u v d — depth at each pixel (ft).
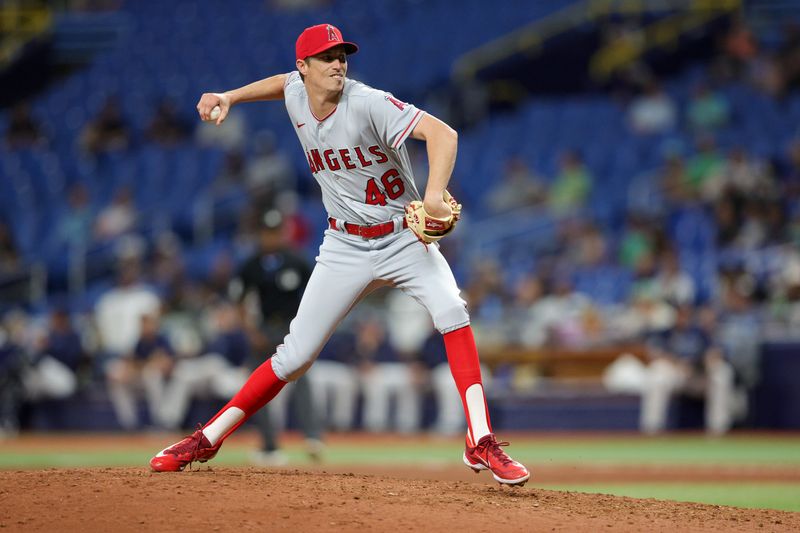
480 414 58.80
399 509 52.19
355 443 152.76
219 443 62.49
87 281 212.23
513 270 193.16
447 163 55.42
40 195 239.71
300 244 192.13
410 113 56.13
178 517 49.44
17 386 174.81
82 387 178.81
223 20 294.66
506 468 57.36
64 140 260.42
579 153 219.61
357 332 178.50
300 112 59.26
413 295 59.88
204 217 219.00
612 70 262.06
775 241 180.45
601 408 168.76
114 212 219.41
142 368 170.09
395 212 59.00
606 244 194.18
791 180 195.52
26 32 302.04
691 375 163.22
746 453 133.49
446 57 269.64
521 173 213.05
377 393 171.94
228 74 274.16
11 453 133.39
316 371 170.19
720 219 185.26
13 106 293.64
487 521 50.80
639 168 218.18
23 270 206.59
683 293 169.68
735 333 165.48
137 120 261.65
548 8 278.26
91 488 54.44
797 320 165.68
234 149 232.94
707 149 205.57
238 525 48.42
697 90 231.50
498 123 246.06
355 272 59.62
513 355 173.06
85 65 299.17
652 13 270.87
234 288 112.78
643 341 167.02
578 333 170.40
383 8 292.20
